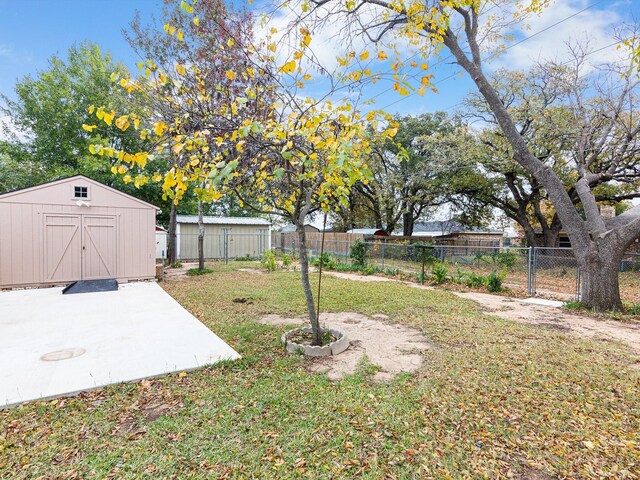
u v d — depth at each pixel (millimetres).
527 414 2619
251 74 3594
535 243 17422
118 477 1954
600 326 5379
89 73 16531
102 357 3744
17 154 16875
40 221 8508
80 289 7891
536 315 6148
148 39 8078
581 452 2176
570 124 9258
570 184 13922
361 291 8227
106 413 2637
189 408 2707
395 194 21047
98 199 9195
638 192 14117
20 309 6094
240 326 5074
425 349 4121
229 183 3742
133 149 15656
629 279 11664
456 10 6645
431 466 2053
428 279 10359
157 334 4605
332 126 3279
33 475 1966
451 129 19297
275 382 3182
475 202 20125
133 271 9719
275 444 2260
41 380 3148
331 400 2826
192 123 3387
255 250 19125
